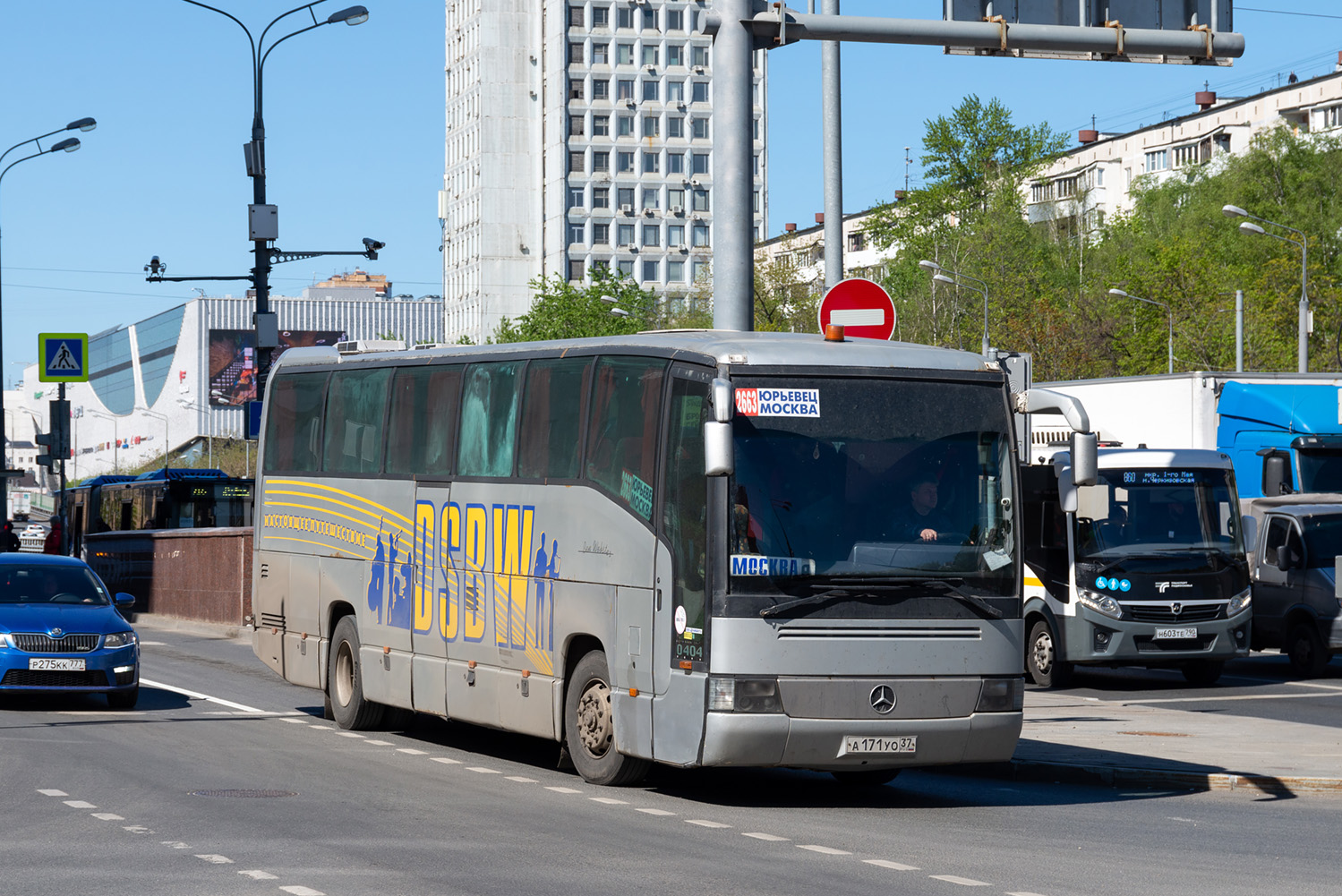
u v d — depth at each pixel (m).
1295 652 26.48
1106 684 25.45
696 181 170.88
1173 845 11.75
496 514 16.20
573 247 168.75
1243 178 91.19
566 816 12.79
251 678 25.33
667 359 13.96
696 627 13.15
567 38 168.38
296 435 20.47
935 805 13.95
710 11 16.34
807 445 13.30
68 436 43.38
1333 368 73.19
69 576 21.62
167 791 13.71
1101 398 36.62
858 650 13.06
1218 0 16.28
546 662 15.24
